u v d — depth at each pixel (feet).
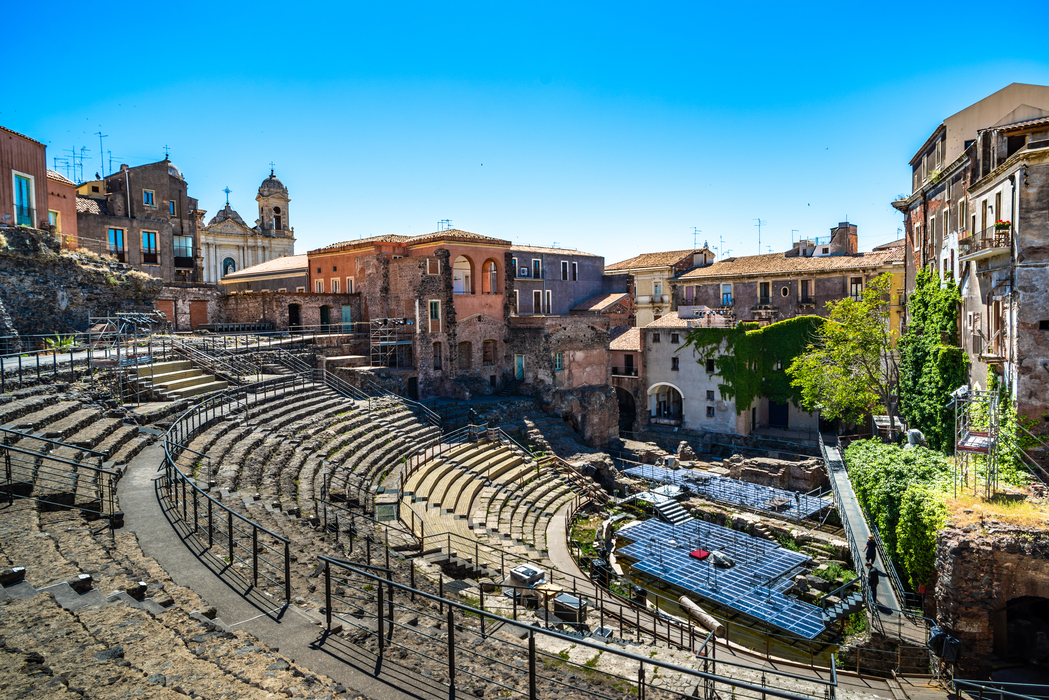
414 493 88.84
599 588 76.89
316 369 129.49
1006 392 84.48
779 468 135.44
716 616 78.43
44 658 26.91
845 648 65.72
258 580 40.29
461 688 31.55
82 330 107.55
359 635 35.17
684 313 186.09
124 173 171.83
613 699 33.53
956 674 62.34
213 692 26.30
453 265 171.01
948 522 66.90
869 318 131.34
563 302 214.90
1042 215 79.05
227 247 263.70
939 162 119.96
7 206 105.91
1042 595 61.11
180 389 90.22
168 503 51.01
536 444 137.28
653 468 141.90
